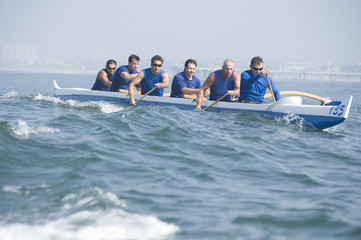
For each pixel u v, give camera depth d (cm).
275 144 2111
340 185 1495
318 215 1160
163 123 2327
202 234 1022
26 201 1182
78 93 3744
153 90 3309
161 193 1301
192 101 3088
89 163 1541
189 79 3228
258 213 1169
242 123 2606
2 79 13288
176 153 1788
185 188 1368
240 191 1372
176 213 1150
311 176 1590
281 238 1013
